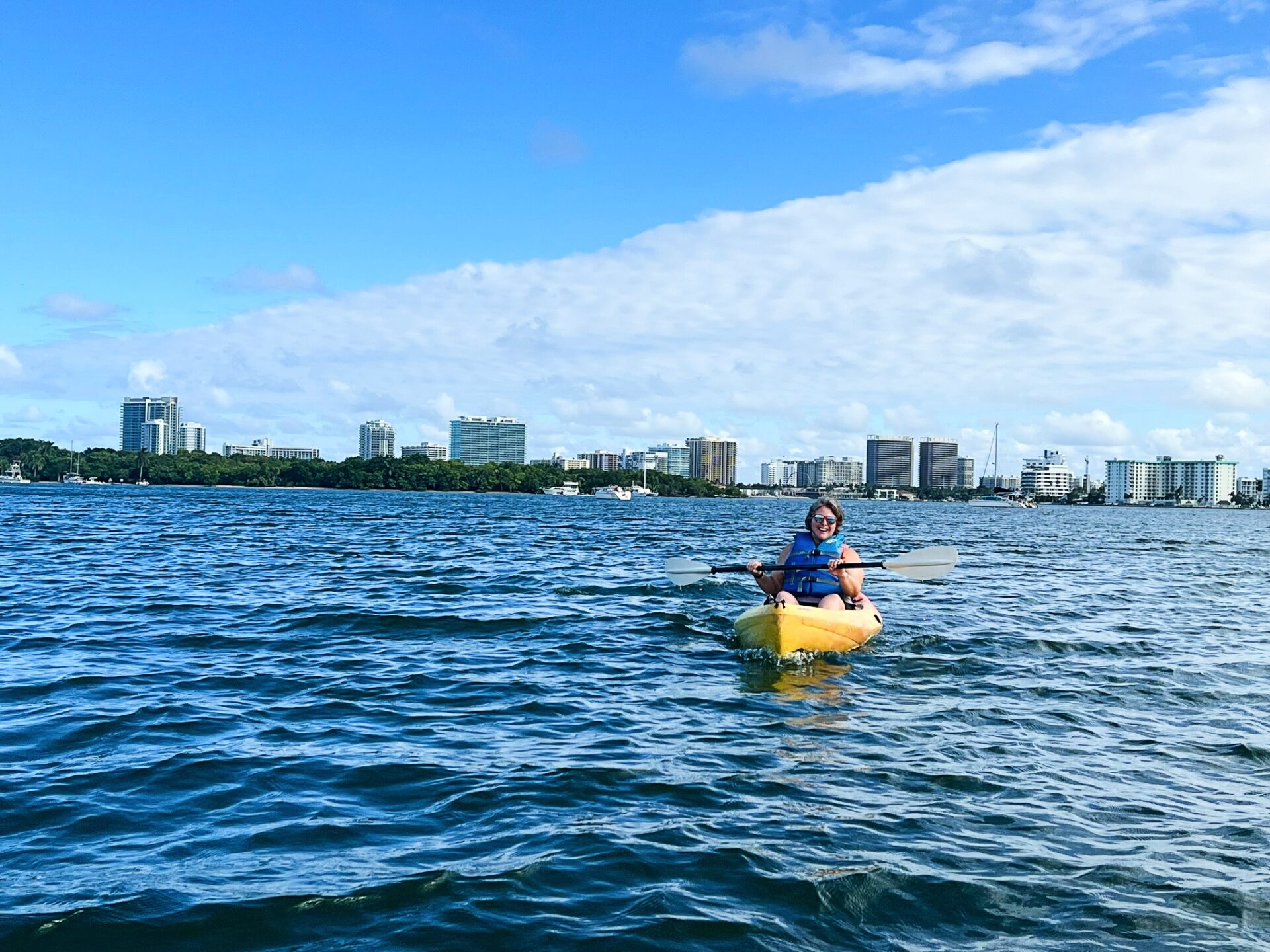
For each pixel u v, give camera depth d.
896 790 5.91
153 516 45.78
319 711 7.73
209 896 4.28
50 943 3.85
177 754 6.44
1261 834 5.24
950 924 4.17
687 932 4.04
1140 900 4.41
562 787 5.87
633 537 34.25
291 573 18.41
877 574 19.62
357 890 4.36
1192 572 23.91
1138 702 8.41
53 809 5.37
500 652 10.43
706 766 6.35
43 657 9.66
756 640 10.39
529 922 4.10
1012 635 12.05
